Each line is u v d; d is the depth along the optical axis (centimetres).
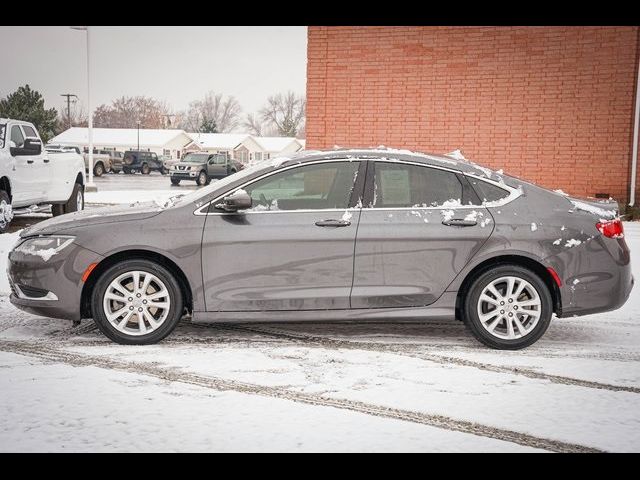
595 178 1653
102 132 9394
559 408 471
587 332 696
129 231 615
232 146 10362
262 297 620
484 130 1702
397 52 1730
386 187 639
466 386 516
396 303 627
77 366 555
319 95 1778
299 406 469
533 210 636
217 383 517
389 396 492
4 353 591
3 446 400
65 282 614
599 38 1623
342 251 620
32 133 1526
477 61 1692
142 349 608
